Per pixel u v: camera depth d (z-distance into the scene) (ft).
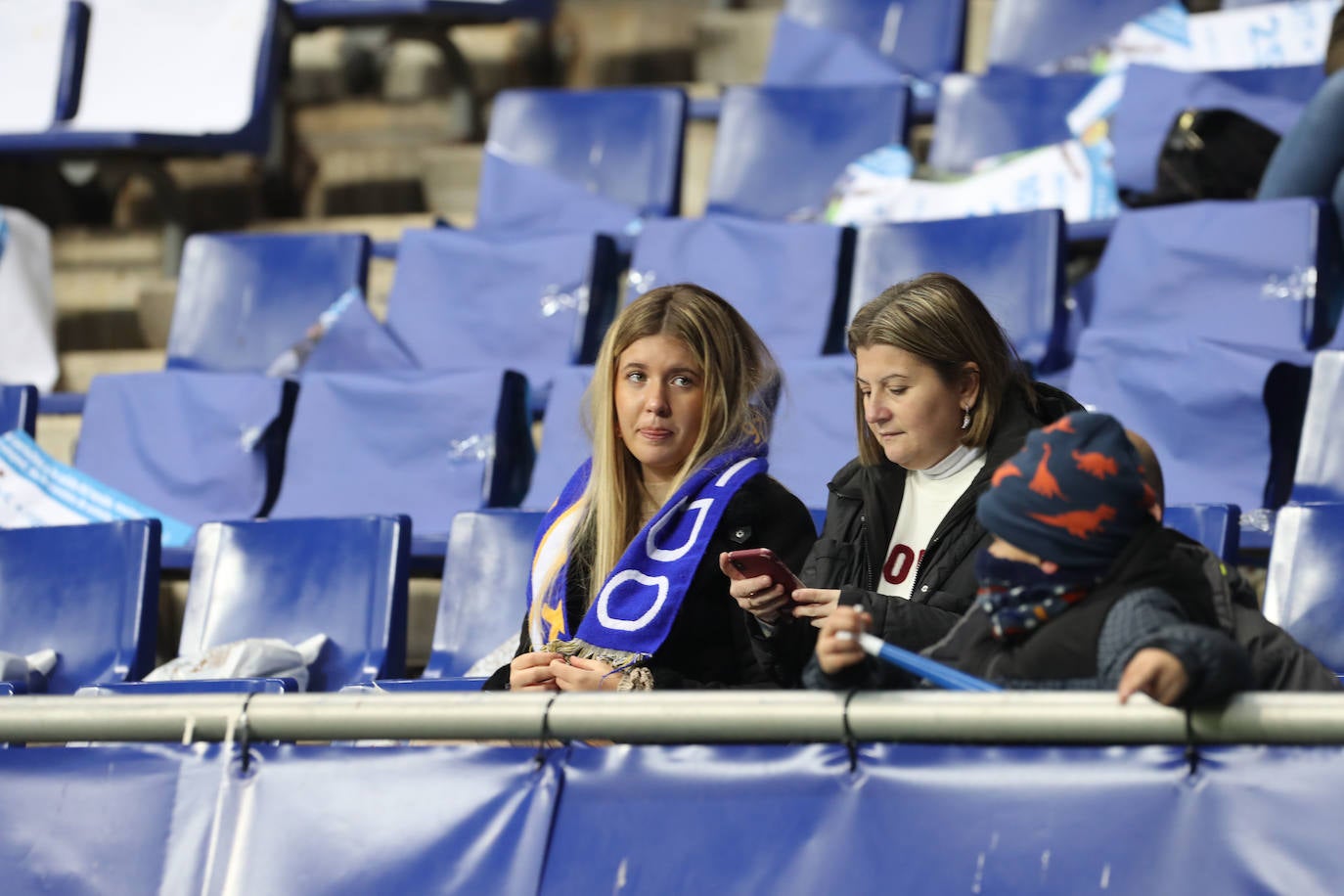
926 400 26.43
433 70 80.94
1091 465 20.08
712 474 29.19
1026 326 49.26
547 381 54.70
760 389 30.32
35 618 41.93
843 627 21.06
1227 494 42.50
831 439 45.85
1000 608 20.72
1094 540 20.04
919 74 69.92
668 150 65.51
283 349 61.21
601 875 21.44
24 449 49.21
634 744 22.02
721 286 54.34
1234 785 19.42
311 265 62.13
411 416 50.08
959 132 62.28
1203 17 62.90
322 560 41.73
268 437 52.65
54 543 42.60
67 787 23.90
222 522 43.24
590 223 63.82
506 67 81.87
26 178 76.74
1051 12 66.33
